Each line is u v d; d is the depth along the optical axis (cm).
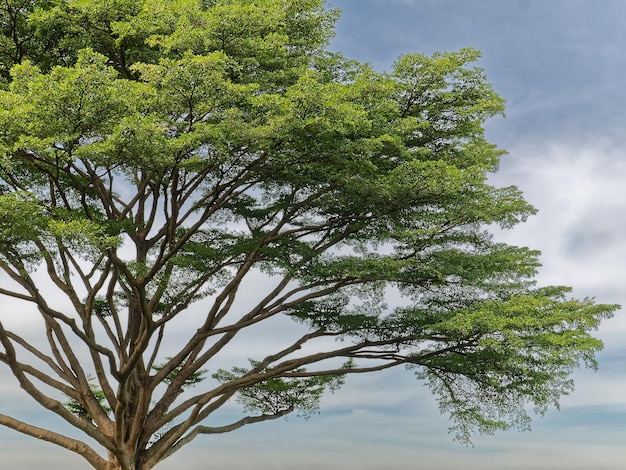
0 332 1308
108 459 1656
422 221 1608
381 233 1634
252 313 1742
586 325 1427
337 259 1620
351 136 1467
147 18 1394
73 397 1673
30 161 1252
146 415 1658
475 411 1708
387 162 1631
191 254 1705
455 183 1430
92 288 1596
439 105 1622
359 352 1722
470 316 1432
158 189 1622
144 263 1505
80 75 1072
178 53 1350
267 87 1523
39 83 1081
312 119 1241
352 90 1403
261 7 1368
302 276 1698
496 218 1581
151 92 1209
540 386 1535
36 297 1260
